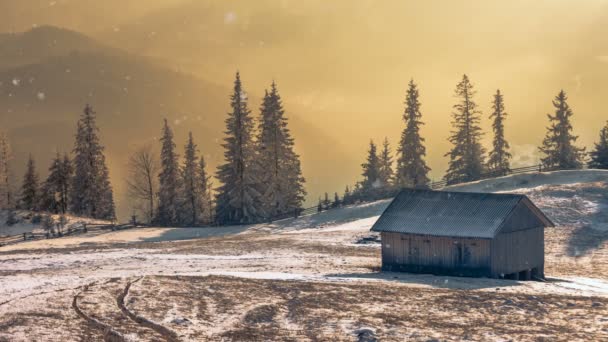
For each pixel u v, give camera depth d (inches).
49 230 3528.5
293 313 1412.4
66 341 1131.9
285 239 3009.4
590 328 1290.6
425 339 1211.9
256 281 1801.2
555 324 1331.2
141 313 1359.5
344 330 1280.8
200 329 1266.0
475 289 1786.4
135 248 2849.4
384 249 2193.7
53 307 1379.2
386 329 1284.4
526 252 2166.6
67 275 1985.7
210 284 1720.0
